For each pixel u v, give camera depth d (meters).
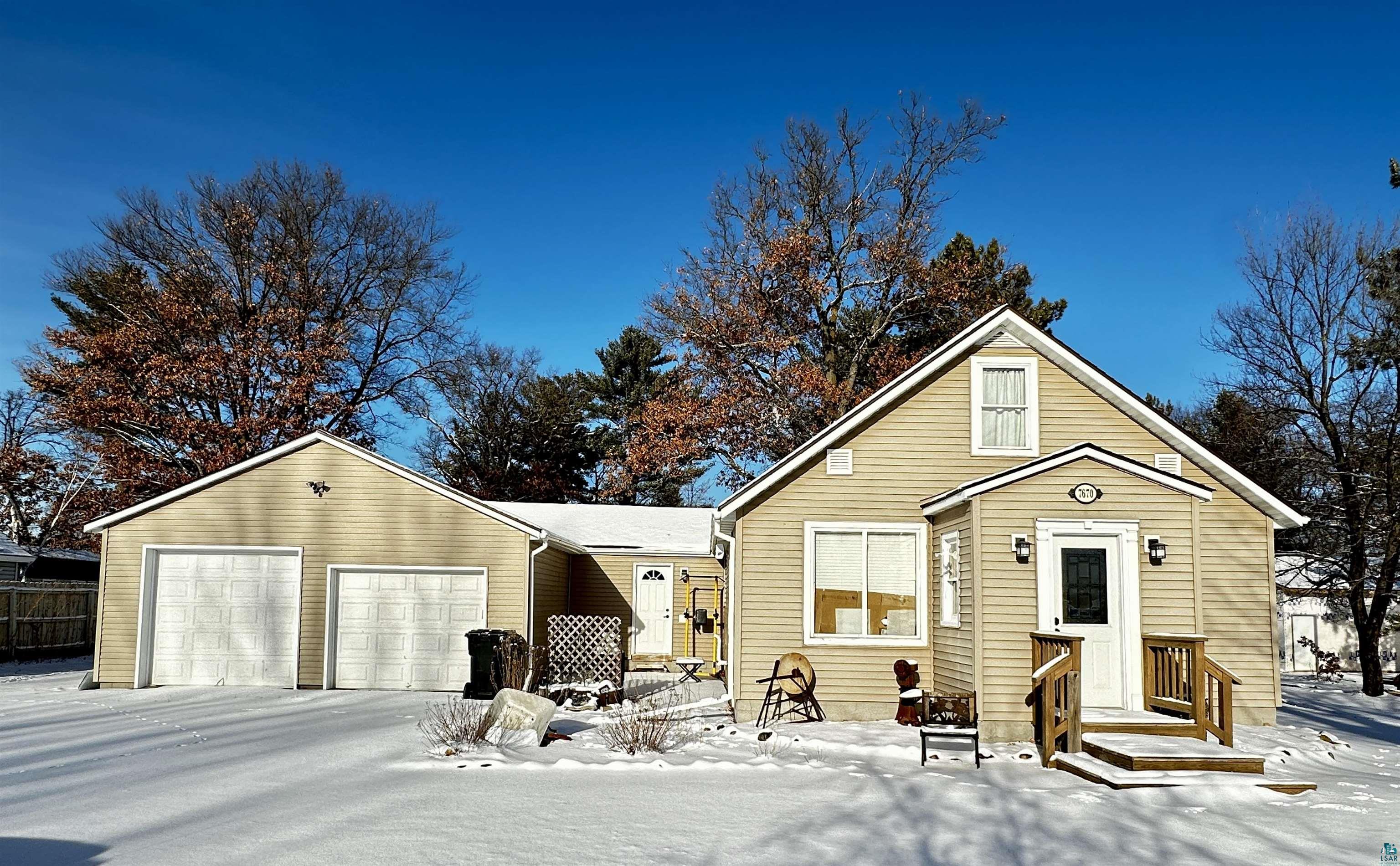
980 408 16.17
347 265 38.47
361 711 16.05
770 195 35.03
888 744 12.66
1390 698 22.48
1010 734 13.09
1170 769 10.60
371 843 7.32
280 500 20.27
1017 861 7.37
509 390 49.69
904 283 33.69
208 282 35.19
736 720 15.41
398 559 20.12
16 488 37.06
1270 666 14.83
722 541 19.03
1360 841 8.12
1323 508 24.41
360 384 38.09
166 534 20.16
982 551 13.53
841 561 15.90
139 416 32.47
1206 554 15.15
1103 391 16.11
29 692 18.98
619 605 26.27
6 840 7.39
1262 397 24.89
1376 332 22.67
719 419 32.06
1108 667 13.45
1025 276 35.47
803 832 8.01
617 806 8.80
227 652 19.94
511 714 12.51
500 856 7.04
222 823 7.93
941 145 34.19
